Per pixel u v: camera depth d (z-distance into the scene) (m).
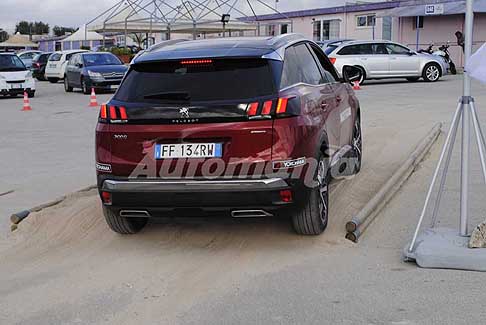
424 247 5.18
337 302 4.51
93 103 20.39
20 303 4.75
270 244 5.85
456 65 32.50
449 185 7.71
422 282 4.79
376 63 24.31
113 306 4.62
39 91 28.19
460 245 5.19
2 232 6.59
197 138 5.31
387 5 35.06
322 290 4.74
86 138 13.18
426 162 9.09
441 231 5.58
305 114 5.56
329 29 39.16
